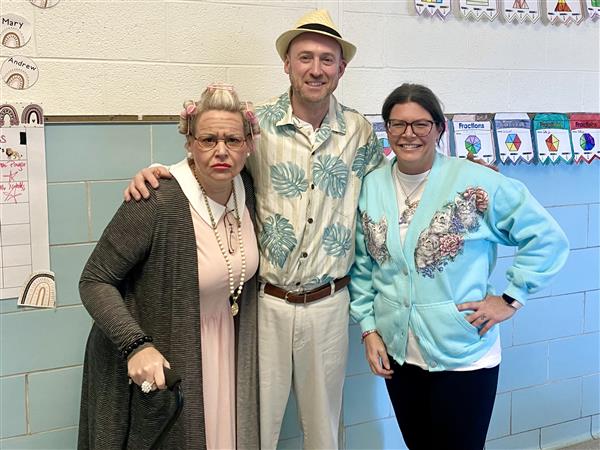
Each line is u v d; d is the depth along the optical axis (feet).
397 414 6.51
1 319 6.32
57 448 6.75
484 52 8.24
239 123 5.34
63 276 6.51
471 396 5.98
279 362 6.21
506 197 5.82
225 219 5.73
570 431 9.52
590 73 8.95
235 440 6.27
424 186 5.92
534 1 8.45
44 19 6.11
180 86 6.75
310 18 5.76
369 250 6.19
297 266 5.97
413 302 5.90
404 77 7.83
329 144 6.02
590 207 9.17
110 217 6.63
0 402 6.45
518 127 8.48
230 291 5.78
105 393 5.46
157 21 6.56
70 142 6.36
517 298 5.89
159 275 5.38
